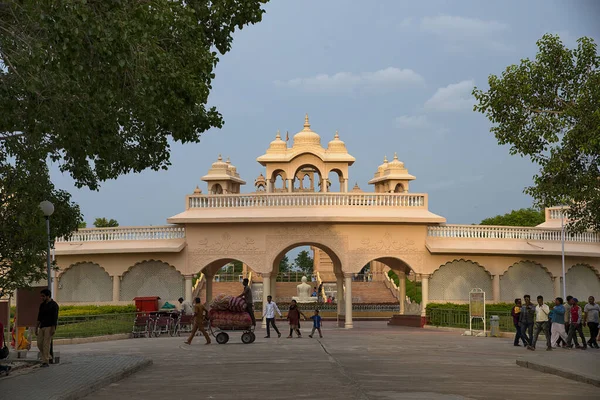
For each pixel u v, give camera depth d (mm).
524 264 41406
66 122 17078
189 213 40281
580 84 28141
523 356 22844
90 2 15898
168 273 40438
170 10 17906
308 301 55531
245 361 20734
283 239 39719
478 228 40969
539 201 28828
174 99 18484
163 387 15164
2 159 19906
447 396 13453
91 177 23281
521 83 28266
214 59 20094
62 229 23016
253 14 22500
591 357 21672
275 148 55562
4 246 20312
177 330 34875
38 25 15633
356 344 27328
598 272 43375
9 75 16438
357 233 39750
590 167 27984
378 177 64312
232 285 56594
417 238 40156
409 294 57375
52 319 19484
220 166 59688
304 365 19406
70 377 16203
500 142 28531
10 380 15914
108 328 33281
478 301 34000
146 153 22297
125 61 15586
